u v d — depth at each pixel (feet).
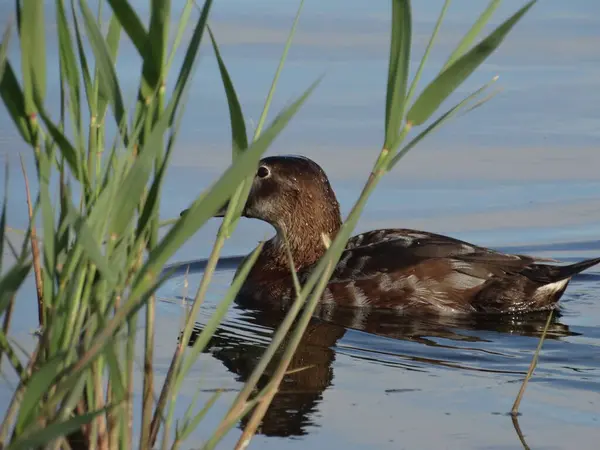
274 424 30.76
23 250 22.75
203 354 38.37
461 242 48.96
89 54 64.64
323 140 61.77
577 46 78.38
